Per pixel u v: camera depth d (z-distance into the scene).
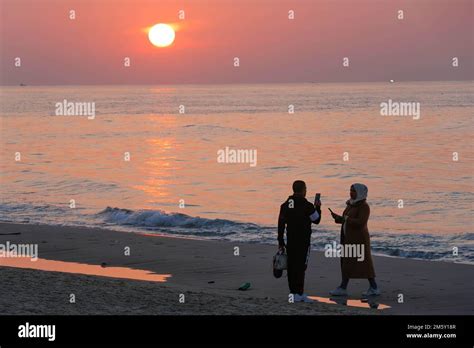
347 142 63.91
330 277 15.09
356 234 12.98
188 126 93.38
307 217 11.98
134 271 16.03
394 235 22.84
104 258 17.66
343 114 119.19
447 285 14.17
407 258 17.69
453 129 78.25
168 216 24.80
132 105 189.75
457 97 197.62
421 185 36.25
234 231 23.03
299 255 11.94
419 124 87.50
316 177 39.94
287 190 35.06
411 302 12.54
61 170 45.16
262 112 135.75
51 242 20.03
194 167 45.97
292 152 55.25
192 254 18.12
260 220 26.56
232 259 17.39
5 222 25.31
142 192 34.69
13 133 82.50
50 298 10.66
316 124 93.00
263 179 39.38
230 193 34.19
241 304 11.03
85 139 72.81
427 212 28.19
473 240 21.73
